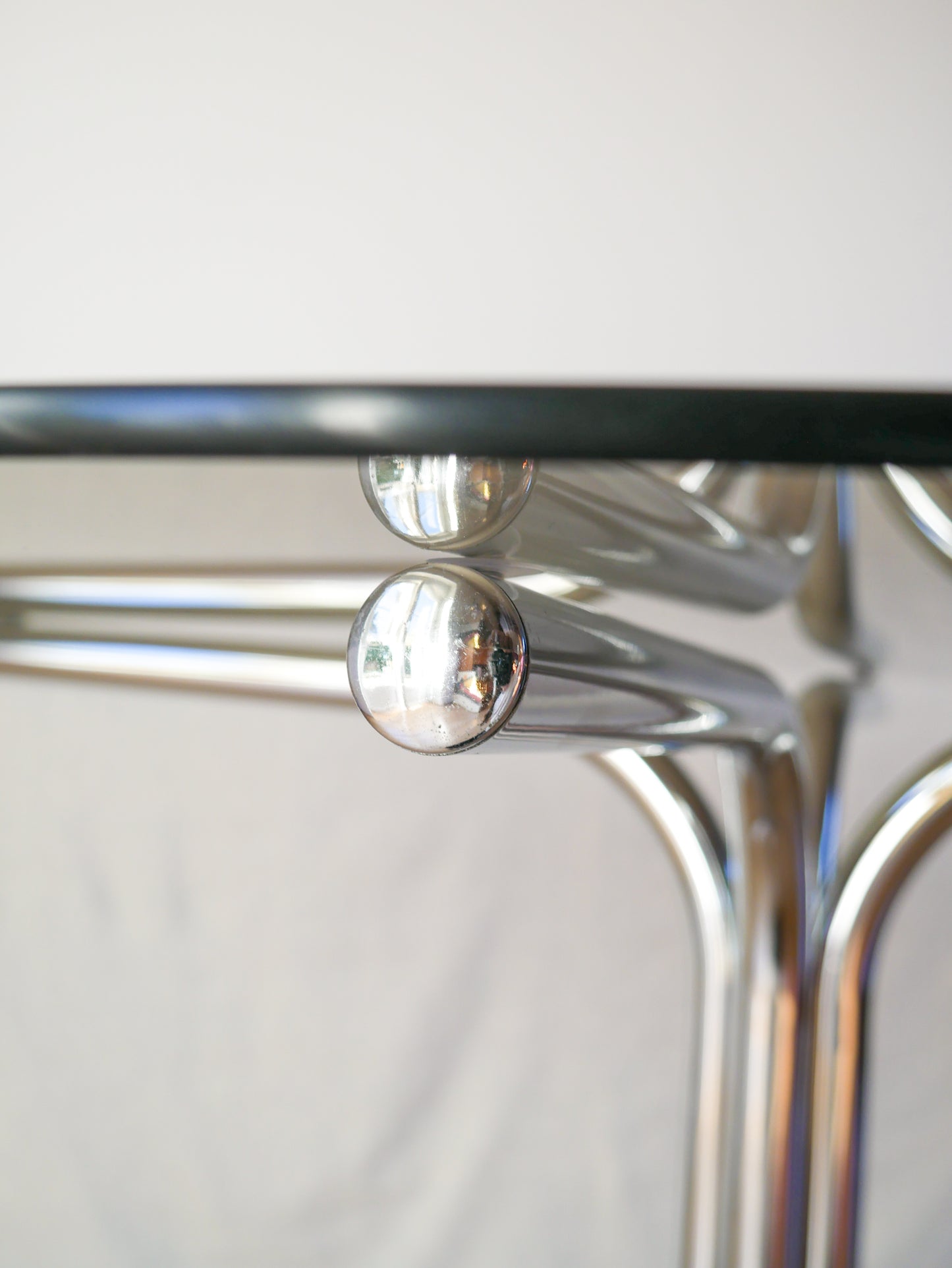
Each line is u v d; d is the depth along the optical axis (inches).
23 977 66.0
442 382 12.5
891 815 28.8
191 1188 66.8
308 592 22.8
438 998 67.4
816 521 19.8
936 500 21.1
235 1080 66.9
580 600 18.6
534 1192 67.8
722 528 17.9
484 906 67.2
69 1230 66.4
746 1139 27.7
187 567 22.8
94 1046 66.4
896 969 67.5
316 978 67.0
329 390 12.5
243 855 66.6
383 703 14.4
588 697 16.0
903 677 40.1
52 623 23.3
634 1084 67.6
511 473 13.9
